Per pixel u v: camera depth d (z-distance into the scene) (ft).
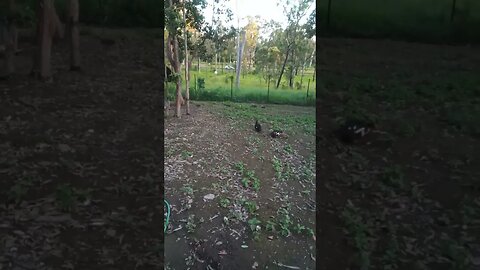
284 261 11.03
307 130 16.31
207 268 10.81
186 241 11.52
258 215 12.57
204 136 16.14
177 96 17.79
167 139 15.67
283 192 13.46
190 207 12.69
